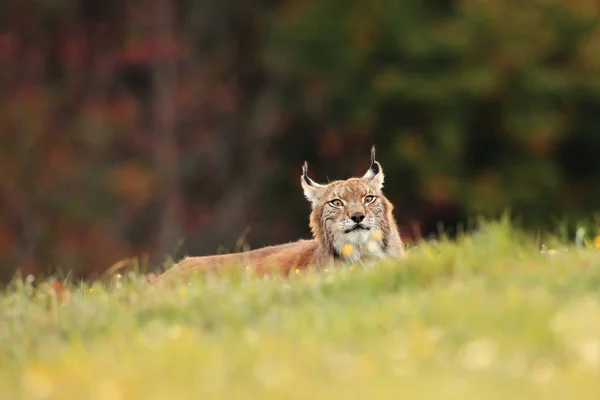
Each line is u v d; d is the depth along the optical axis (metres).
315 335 9.29
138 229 37.97
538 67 35.34
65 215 37.75
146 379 8.55
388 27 35.47
